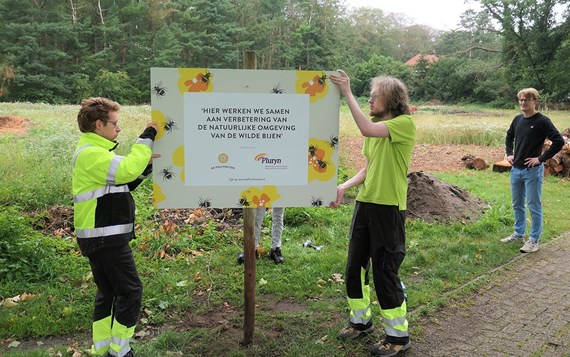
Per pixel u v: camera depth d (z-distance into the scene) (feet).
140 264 17.49
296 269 17.72
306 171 11.58
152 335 13.17
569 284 16.84
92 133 10.84
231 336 13.06
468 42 236.84
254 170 11.44
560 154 38.17
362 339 12.87
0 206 21.94
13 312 14.05
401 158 11.53
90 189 10.53
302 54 220.84
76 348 12.35
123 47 173.37
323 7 229.25
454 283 16.71
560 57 143.33
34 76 142.72
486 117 108.37
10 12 146.92
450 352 12.35
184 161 11.23
